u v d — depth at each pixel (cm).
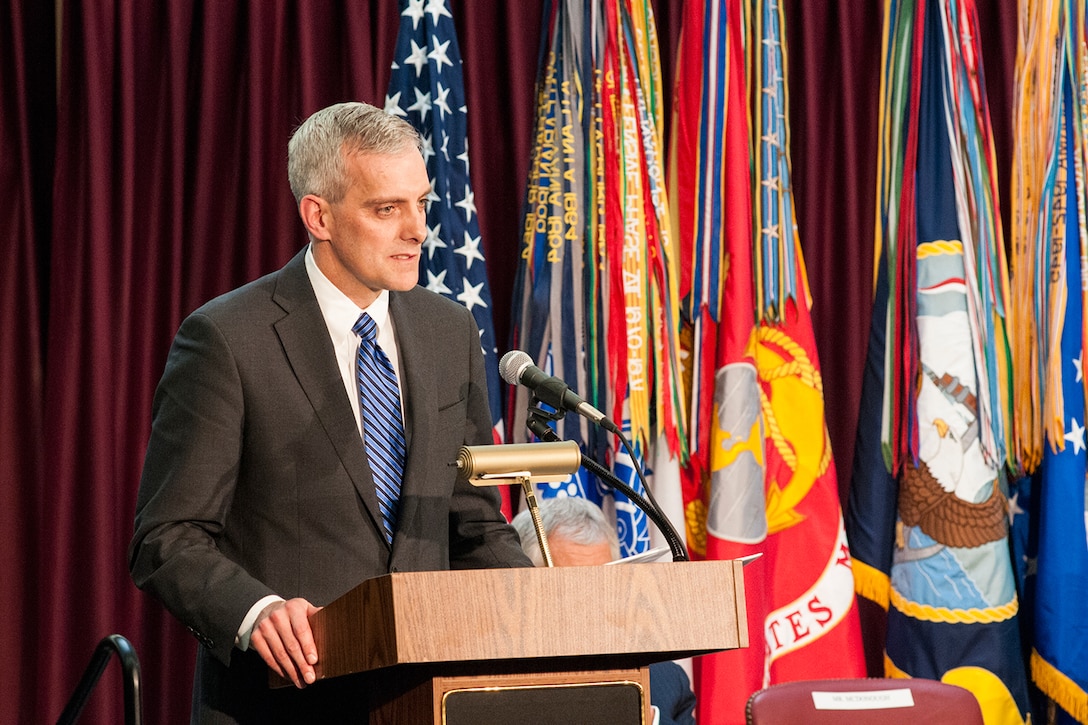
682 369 1315
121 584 1191
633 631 485
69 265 1195
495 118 1348
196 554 611
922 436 1285
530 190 1283
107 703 1151
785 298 1299
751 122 1345
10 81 1209
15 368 1197
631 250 1258
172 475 647
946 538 1266
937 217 1323
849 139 1388
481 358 761
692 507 1291
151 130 1245
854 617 1250
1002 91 1413
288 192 1268
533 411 627
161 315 1233
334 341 701
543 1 1355
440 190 1247
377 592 471
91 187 1191
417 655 457
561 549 963
